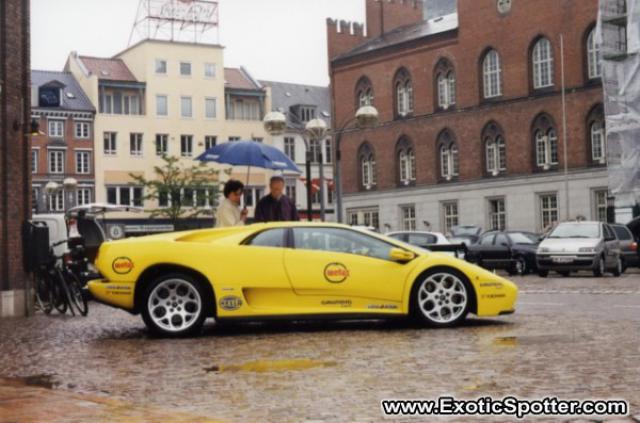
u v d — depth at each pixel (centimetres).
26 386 816
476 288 1252
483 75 6378
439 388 746
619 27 5434
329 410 667
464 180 6431
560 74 5897
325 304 1236
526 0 6066
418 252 1261
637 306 1559
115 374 888
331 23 7369
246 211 1427
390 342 1080
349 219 7288
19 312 1795
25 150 1875
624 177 5088
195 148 8119
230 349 1061
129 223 7650
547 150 5969
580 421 603
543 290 2202
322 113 8906
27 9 1898
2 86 1803
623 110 5109
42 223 1873
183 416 646
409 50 6800
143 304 1215
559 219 5872
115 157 7725
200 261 1216
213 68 8238
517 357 911
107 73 7919
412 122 6781
